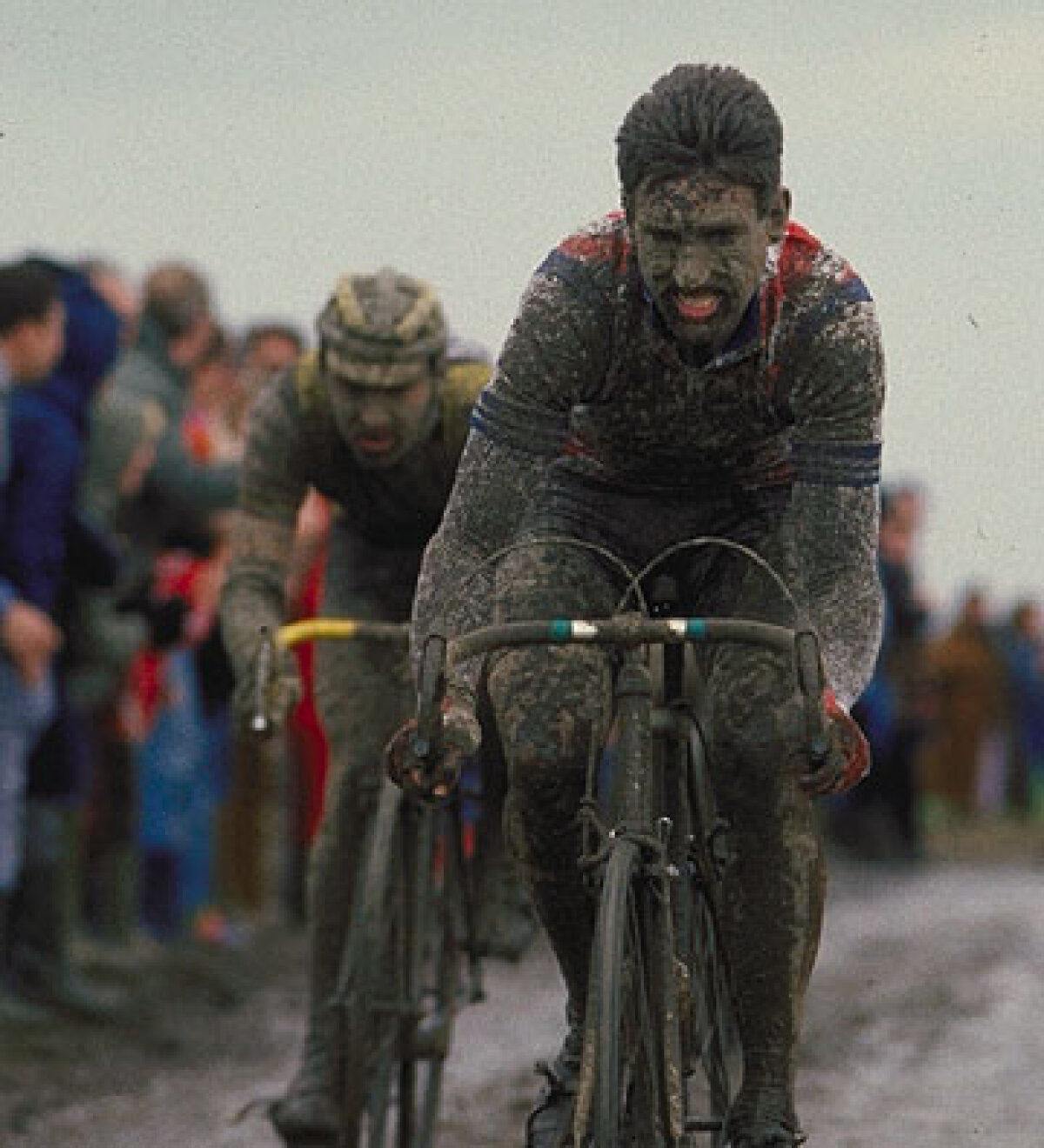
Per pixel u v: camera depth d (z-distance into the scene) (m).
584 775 11.74
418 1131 15.44
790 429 12.29
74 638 22.03
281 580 15.48
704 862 12.02
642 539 12.55
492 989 25.47
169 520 24.61
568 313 11.62
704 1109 13.29
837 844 44.75
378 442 15.02
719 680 11.99
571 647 11.97
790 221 11.90
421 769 11.07
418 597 11.84
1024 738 61.53
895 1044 21.66
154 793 26.25
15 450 20.78
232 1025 22.59
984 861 49.06
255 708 14.75
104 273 24.89
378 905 14.70
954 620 60.25
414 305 15.02
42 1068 19.86
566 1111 12.28
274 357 27.30
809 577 11.85
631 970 10.97
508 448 11.73
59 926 22.03
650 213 11.13
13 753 20.64
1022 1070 20.34
